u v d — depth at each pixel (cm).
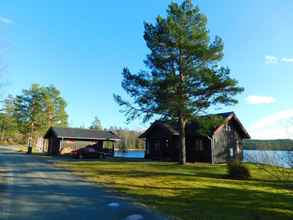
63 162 2939
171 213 913
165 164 2820
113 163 2905
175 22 2634
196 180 1734
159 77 2628
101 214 888
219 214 922
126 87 2672
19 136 10331
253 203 1120
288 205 1107
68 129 4916
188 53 2577
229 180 1809
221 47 2609
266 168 1067
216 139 3469
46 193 1198
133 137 9094
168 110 2561
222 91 2450
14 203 1002
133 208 969
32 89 7794
